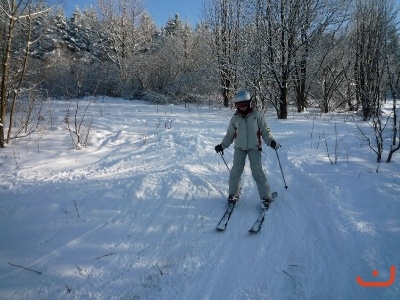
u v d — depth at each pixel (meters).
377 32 11.34
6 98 6.77
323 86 16.12
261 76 12.80
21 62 7.33
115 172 5.53
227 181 5.21
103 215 4.02
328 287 2.78
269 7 11.97
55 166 5.70
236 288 2.85
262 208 4.22
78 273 3.05
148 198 4.49
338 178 4.75
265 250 3.38
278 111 12.58
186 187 4.89
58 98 17.72
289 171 5.55
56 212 4.04
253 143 4.29
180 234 3.70
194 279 2.97
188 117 11.48
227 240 3.58
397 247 3.09
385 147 6.43
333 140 7.34
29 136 7.33
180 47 23.75
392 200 3.91
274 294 2.76
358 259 3.00
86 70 20.77
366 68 11.66
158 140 7.68
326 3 12.49
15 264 3.15
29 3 6.43
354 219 3.59
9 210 4.05
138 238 3.61
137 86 21.06
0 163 5.70
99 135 7.86
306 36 12.59
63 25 36.41
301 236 3.57
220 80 16.98
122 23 25.75
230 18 15.90
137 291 2.83
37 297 2.76
